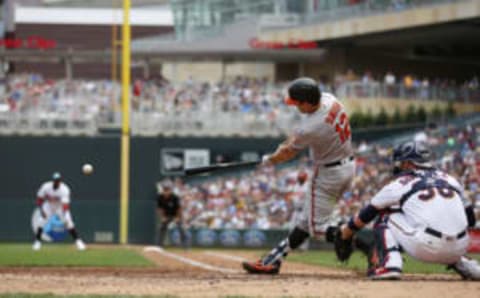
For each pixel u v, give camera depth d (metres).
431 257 19.09
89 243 66.25
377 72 95.88
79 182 70.75
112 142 70.88
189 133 73.25
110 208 66.81
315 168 22.09
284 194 64.44
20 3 116.25
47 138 70.88
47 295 16.16
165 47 96.62
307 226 22.55
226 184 66.94
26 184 70.56
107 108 75.69
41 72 104.50
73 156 70.81
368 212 19.88
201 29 97.38
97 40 109.00
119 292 17.19
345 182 22.05
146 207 67.50
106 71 104.81
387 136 73.56
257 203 64.19
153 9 115.81
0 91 76.38
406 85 79.81
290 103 21.41
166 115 73.50
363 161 66.50
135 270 28.23
